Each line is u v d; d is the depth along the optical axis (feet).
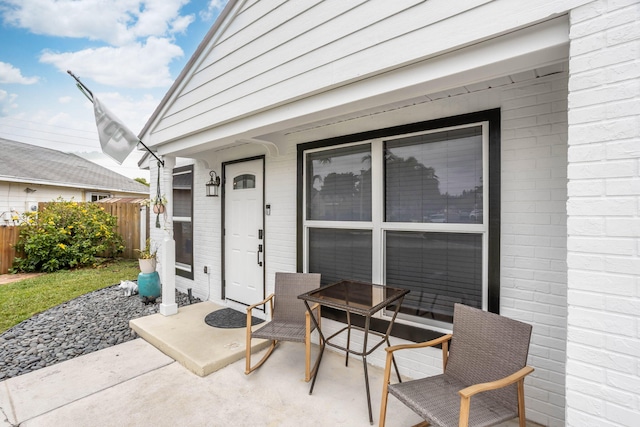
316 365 8.52
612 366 4.09
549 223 7.11
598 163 4.19
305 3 7.32
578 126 4.32
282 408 7.73
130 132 11.25
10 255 22.98
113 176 47.88
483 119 7.89
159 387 8.63
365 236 10.16
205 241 16.25
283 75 7.81
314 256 11.54
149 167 19.11
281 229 12.53
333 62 6.81
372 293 8.78
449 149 8.59
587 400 4.26
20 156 37.47
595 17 4.19
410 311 9.24
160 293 16.25
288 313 10.50
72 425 7.12
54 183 33.68
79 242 24.71
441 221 8.71
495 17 4.92
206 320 12.93
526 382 7.33
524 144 7.38
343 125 10.48
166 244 13.55
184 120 11.27
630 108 3.99
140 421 7.27
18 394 8.26
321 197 11.28
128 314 14.40
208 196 15.57
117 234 27.84
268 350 10.57
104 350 10.90
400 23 5.86
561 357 6.97
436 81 5.79
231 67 9.27
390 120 9.43
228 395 8.27
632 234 3.98
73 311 14.78
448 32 5.34
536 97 7.23
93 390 8.46
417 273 9.15
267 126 8.69
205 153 14.97
